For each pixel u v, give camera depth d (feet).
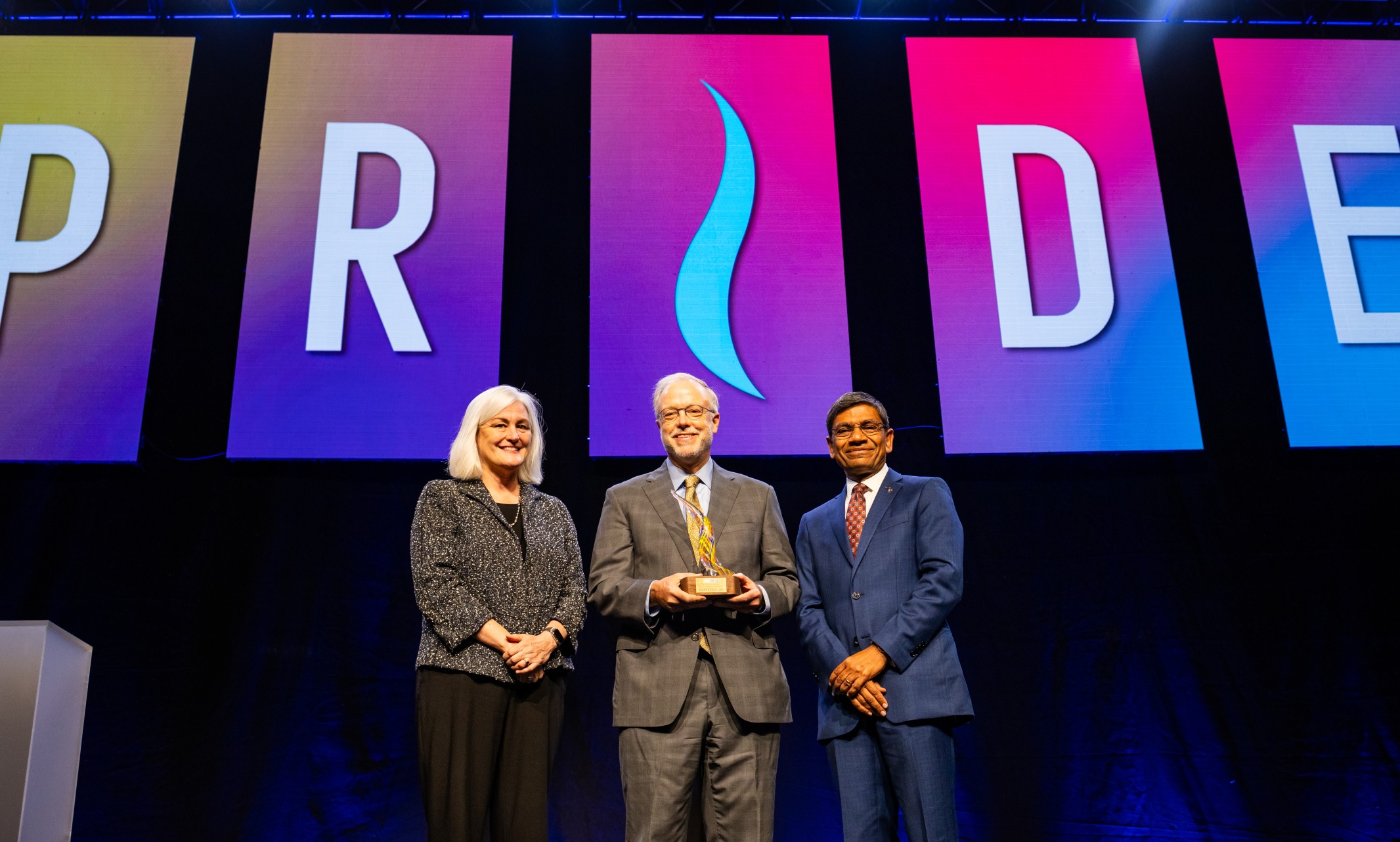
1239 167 11.43
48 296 10.48
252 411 10.22
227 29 11.85
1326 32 12.19
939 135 11.48
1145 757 9.71
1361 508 10.58
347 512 10.30
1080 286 10.96
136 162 10.99
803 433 10.39
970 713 6.63
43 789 5.37
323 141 11.14
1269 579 10.32
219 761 9.41
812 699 9.86
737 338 10.67
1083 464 10.80
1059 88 11.68
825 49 11.75
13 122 11.00
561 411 10.72
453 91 11.43
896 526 7.10
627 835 6.25
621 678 6.54
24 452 10.00
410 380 10.43
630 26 12.15
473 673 5.88
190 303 10.85
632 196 11.10
